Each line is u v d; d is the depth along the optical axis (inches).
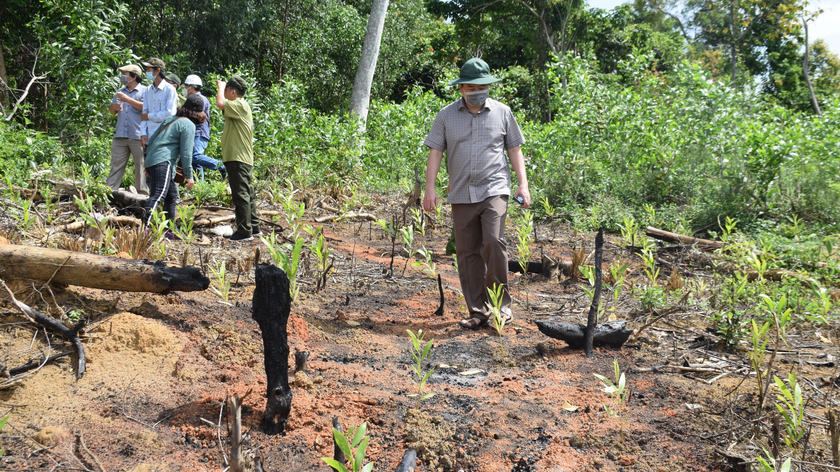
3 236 146.9
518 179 161.8
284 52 784.3
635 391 119.2
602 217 332.2
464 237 160.4
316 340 138.6
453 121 157.6
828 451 94.1
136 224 206.4
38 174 226.2
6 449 80.8
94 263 121.1
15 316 115.2
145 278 121.8
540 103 1092.5
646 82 464.8
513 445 97.0
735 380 124.6
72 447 83.9
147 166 208.5
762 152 337.4
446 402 111.7
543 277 221.9
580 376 127.7
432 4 1159.0
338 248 245.0
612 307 159.9
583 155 419.2
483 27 1159.0
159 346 115.9
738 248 217.6
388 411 105.4
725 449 95.7
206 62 654.5
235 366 115.0
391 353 136.7
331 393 109.5
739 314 148.8
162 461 83.7
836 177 333.4
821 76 890.1
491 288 160.6
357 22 881.5
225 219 251.9
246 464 74.3
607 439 98.9
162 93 266.5
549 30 1138.0
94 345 111.6
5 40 513.0
